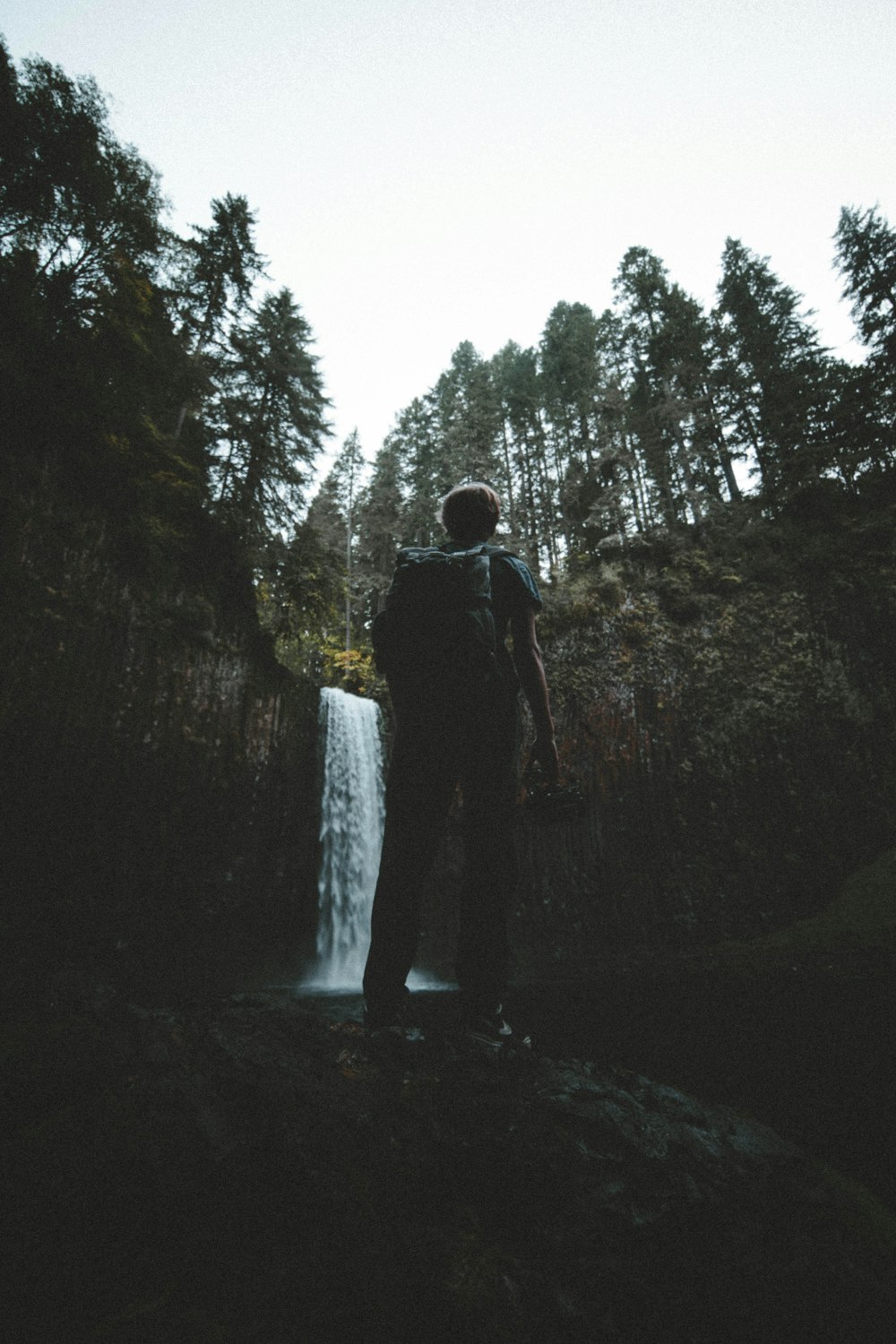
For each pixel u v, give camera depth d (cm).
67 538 1510
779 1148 131
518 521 3831
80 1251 72
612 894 2191
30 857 1329
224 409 2391
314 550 2447
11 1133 86
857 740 2194
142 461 1877
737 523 2861
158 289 2055
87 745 1472
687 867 2188
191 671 1808
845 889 1928
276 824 2000
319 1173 90
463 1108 112
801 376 3139
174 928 1619
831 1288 90
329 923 2105
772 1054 257
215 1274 72
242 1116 98
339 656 3091
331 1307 71
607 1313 80
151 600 1734
